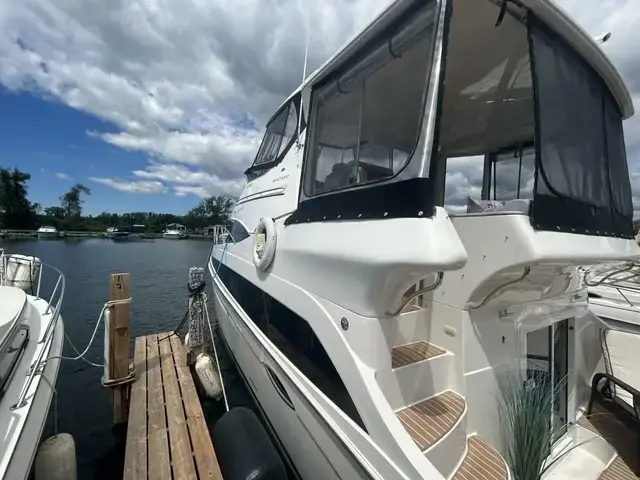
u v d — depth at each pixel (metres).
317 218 2.40
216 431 2.87
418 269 1.54
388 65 1.95
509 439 2.13
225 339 5.31
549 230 1.89
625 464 2.36
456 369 2.17
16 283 4.29
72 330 7.78
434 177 1.61
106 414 4.25
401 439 1.58
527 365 2.55
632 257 2.36
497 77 2.62
